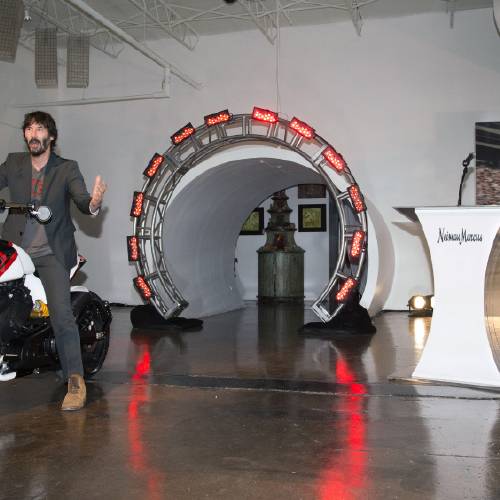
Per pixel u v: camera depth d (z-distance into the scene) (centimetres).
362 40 1084
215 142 857
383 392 445
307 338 759
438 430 349
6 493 261
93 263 1202
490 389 445
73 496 257
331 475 280
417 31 1060
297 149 815
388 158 1072
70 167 400
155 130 1178
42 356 427
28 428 357
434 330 466
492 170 1021
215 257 1184
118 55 1201
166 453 311
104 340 505
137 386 471
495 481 272
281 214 1349
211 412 392
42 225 397
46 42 939
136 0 1029
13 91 1134
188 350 663
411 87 1062
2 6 794
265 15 1063
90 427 358
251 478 276
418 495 256
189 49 1161
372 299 901
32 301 412
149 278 875
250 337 772
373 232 904
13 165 406
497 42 1026
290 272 1338
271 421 370
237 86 1141
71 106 1222
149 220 1153
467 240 447
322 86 1102
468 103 1038
